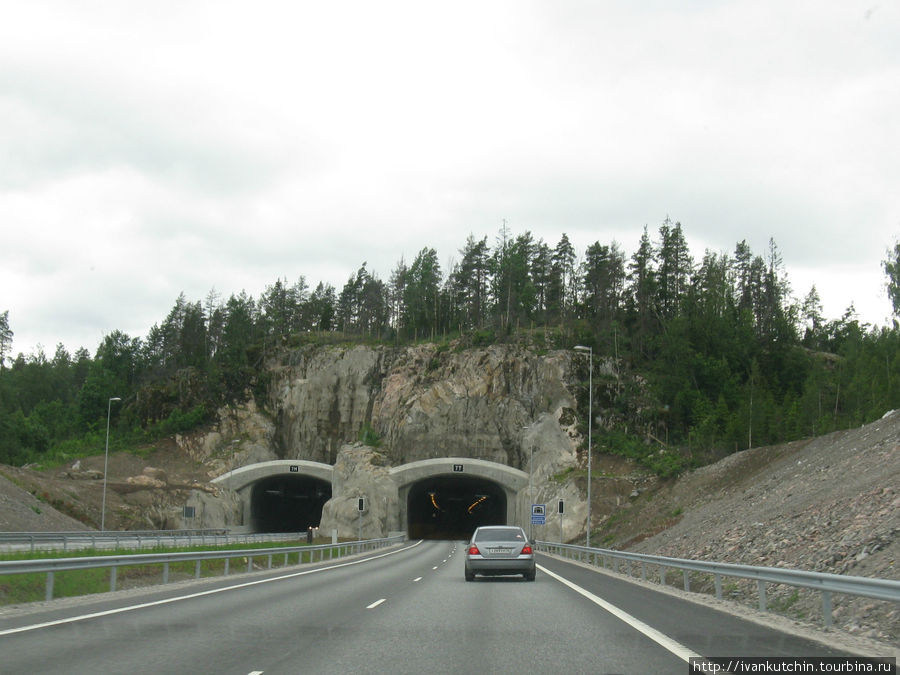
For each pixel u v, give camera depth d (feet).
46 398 559.38
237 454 378.73
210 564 121.29
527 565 87.86
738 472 197.26
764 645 38.37
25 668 31.76
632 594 70.79
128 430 409.08
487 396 359.05
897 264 232.32
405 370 388.57
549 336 402.72
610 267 463.42
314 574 103.04
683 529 157.69
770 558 85.66
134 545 163.12
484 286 503.61
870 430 147.84
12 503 201.67
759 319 440.45
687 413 319.27
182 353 561.43
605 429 325.01
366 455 341.21
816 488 120.98
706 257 446.19
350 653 36.14
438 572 108.06
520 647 37.93
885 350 283.18
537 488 288.51
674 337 343.67
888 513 72.95
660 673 30.89
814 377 288.10
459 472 310.24
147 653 35.94
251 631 43.96
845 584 43.29
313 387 403.75
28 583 74.54
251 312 587.68
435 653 36.14
